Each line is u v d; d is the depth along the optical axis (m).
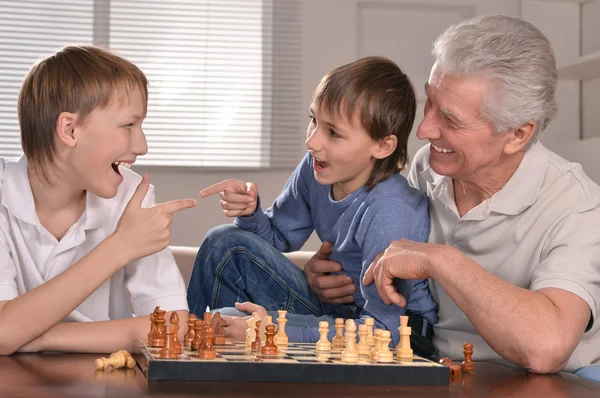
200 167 3.32
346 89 1.61
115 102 1.35
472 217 1.52
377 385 1.01
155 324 1.14
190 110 3.35
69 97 1.33
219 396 0.90
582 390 1.06
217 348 1.18
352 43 3.34
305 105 3.36
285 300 1.84
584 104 3.14
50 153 1.37
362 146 1.64
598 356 1.51
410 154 3.32
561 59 3.17
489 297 1.26
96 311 1.50
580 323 1.29
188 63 3.35
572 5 3.18
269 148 3.35
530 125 1.42
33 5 3.29
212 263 1.83
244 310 1.62
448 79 1.39
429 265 1.32
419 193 1.67
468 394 0.98
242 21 3.37
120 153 1.38
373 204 1.62
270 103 3.35
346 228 1.70
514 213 1.48
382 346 1.08
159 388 0.93
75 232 1.45
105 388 0.93
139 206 1.30
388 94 1.64
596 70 2.93
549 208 1.46
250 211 1.86
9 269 1.35
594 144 2.84
